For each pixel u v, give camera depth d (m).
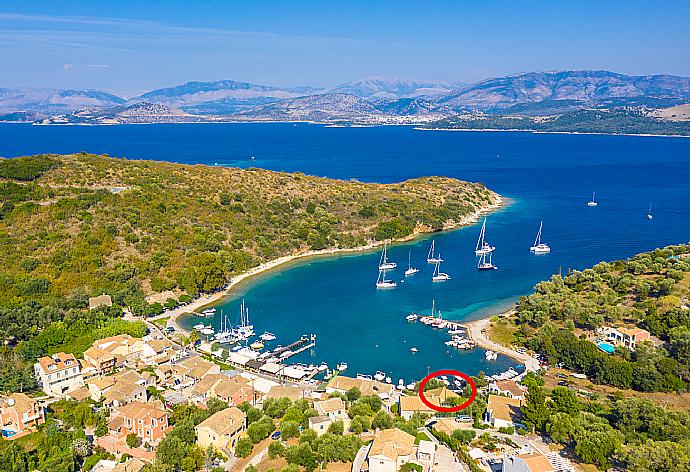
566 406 120.50
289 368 151.88
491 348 168.62
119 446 111.94
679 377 144.12
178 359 157.88
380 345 172.00
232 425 112.06
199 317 195.00
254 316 196.38
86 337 163.88
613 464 103.19
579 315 178.38
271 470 97.94
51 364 137.62
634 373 141.88
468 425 118.31
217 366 150.12
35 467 106.62
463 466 100.19
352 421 114.44
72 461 105.38
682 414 115.00
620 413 115.94
